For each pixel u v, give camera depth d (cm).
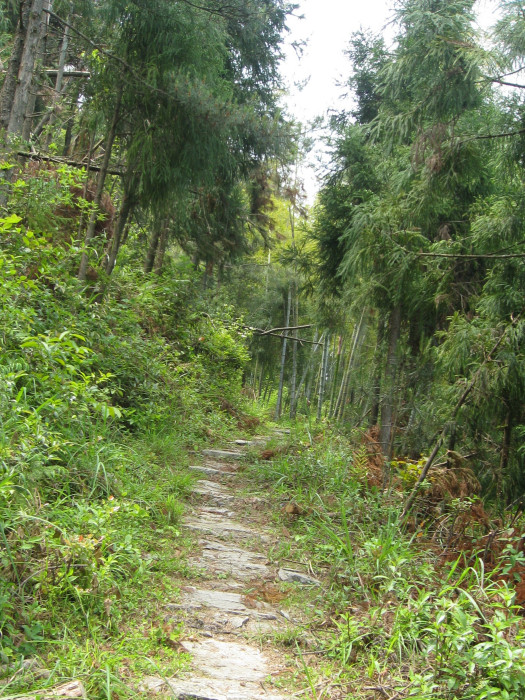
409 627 320
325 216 1166
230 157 819
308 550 467
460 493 560
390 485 574
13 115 707
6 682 237
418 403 771
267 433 1105
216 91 755
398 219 663
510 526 498
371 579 389
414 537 464
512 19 450
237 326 1205
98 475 453
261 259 2172
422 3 481
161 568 391
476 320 673
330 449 684
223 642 320
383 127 554
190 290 1143
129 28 715
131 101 724
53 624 288
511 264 639
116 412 473
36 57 730
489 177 806
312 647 324
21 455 355
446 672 280
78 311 654
